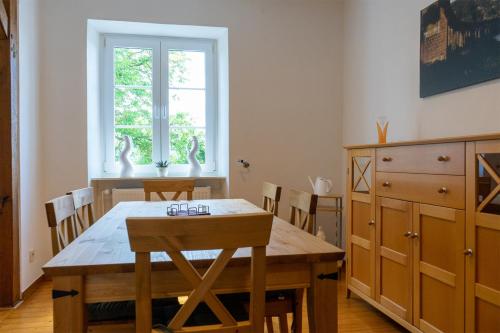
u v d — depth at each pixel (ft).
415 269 6.48
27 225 9.30
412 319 6.56
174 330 3.42
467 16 7.02
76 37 10.52
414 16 8.63
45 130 10.37
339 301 8.90
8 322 7.73
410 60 8.79
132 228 3.12
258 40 11.59
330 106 12.14
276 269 4.13
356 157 8.54
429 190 6.14
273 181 11.70
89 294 3.79
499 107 6.42
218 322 4.44
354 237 8.61
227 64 11.47
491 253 4.98
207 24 11.23
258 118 11.61
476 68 6.82
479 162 5.17
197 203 8.07
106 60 11.78
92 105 11.10
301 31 11.90
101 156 11.82
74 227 6.09
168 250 3.22
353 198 8.67
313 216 5.61
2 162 8.39
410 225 6.61
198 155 12.49
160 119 12.14
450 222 5.70
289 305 5.49
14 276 8.52
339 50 12.19
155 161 12.13
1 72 8.29
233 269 3.99
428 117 8.18
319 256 4.12
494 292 4.92
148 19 10.87
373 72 10.39
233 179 11.46
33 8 9.77
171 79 12.23
